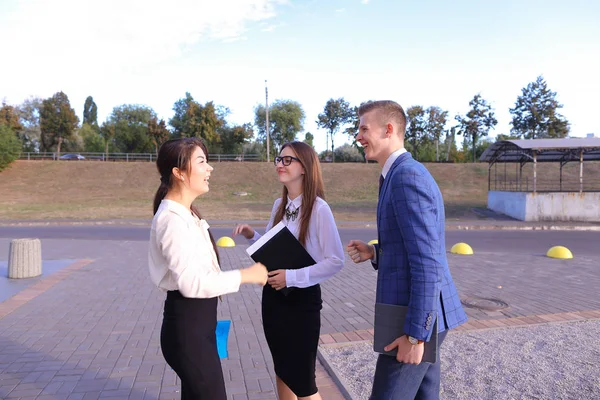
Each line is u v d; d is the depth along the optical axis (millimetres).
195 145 2352
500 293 6965
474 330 5039
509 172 36219
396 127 2367
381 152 2395
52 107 53719
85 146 60812
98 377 3912
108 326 5332
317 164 2838
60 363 4211
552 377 3762
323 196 2848
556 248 10797
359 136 2441
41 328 5242
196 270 2141
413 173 2133
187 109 56000
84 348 4602
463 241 14344
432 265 2035
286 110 61656
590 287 7402
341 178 37375
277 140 62781
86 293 6934
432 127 51125
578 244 13562
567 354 4270
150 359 4320
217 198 33438
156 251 2264
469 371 3922
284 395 2865
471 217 23516
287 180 2818
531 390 3541
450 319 2234
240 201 32312
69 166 39469
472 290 7168
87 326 5328
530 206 21812
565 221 21438
